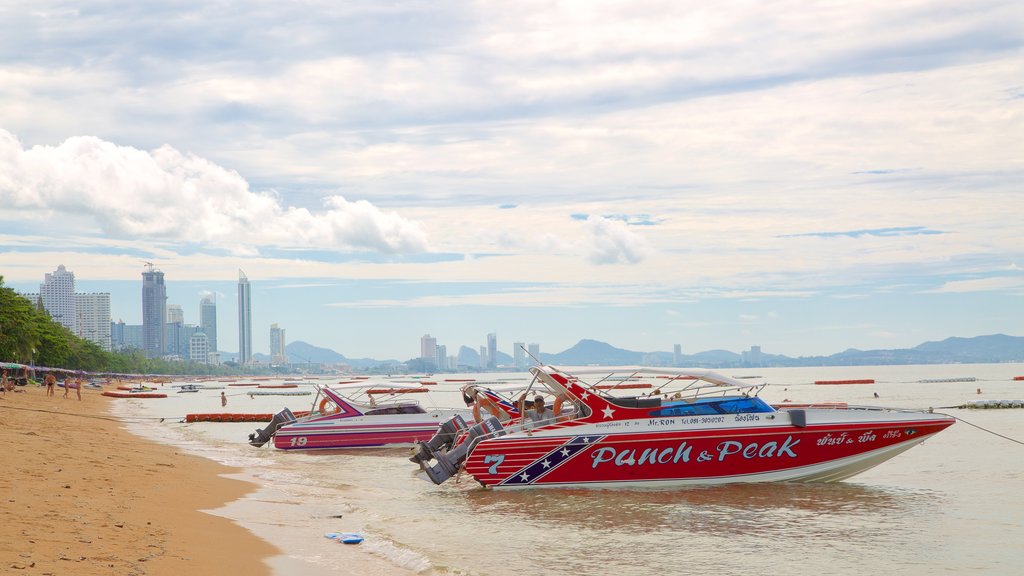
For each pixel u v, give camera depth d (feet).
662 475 63.05
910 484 66.18
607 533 47.91
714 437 62.75
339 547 41.57
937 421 63.98
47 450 72.08
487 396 75.25
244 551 38.78
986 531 48.47
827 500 58.85
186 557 35.17
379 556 39.70
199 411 215.51
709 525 50.16
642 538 46.57
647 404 63.72
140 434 123.75
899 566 40.63
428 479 68.18
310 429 95.35
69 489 49.80
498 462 63.26
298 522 48.85
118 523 40.60
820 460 63.67
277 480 70.33
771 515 53.36
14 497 44.19
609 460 62.90
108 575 29.71
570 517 52.85
